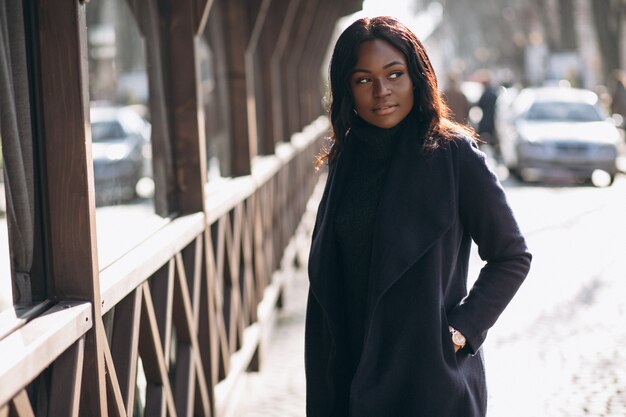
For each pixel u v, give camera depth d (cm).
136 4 497
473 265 886
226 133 630
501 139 1959
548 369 569
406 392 245
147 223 414
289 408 528
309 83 1423
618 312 707
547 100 1777
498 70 5269
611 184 1647
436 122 250
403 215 244
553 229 1127
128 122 859
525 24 4491
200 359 439
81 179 263
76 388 250
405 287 245
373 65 249
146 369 349
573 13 3516
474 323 248
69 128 262
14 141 252
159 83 451
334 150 269
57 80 261
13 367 201
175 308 400
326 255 260
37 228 262
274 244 809
